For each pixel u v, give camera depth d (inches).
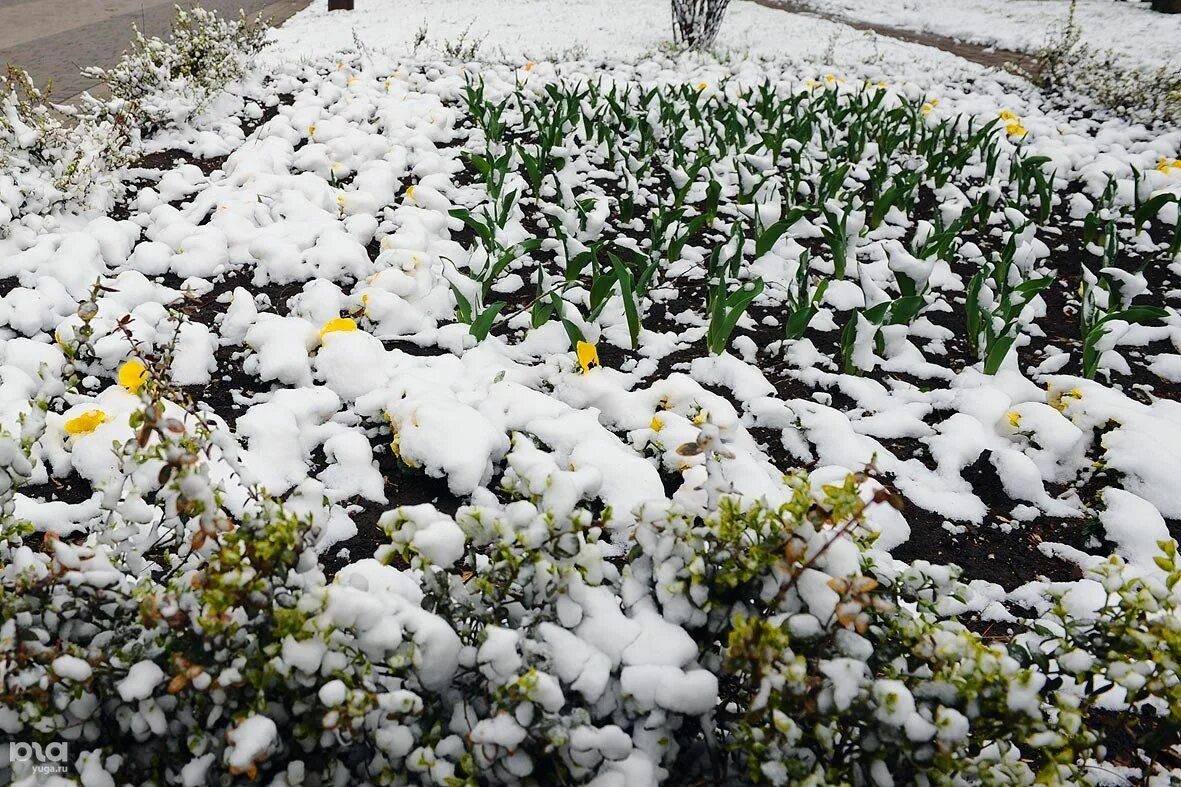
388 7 398.9
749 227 164.1
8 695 49.6
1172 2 440.8
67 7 360.8
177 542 68.3
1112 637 55.6
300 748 53.0
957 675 50.8
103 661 51.5
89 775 50.5
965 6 481.4
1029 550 91.6
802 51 341.1
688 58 299.6
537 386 109.9
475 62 275.9
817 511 54.2
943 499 96.6
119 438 90.5
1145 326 136.9
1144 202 174.1
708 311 131.2
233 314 118.4
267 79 241.9
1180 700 51.8
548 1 433.7
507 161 159.6
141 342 107.3
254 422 94.2
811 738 52.8
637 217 167.6
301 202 153.1
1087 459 103.2
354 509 88.2
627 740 48.3
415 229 146.4
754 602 57.1
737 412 108.3
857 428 107.3
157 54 204.1
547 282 127.6
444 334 118.0
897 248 147.1
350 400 105.7
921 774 50.8
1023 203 172.4
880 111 210.1
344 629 52.8
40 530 80.4
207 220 153.1
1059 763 51.2
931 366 119.7
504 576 58.6
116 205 156.9
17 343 105.2
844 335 114.5
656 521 56.7
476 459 89.8
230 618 48.5
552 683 47.6
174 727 52.1
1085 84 264.8
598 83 234.7
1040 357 128.0
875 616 58.2
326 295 122.2
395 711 49.1
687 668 55.4
